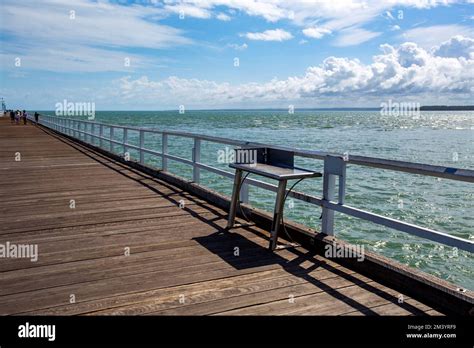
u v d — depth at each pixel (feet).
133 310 10.26
